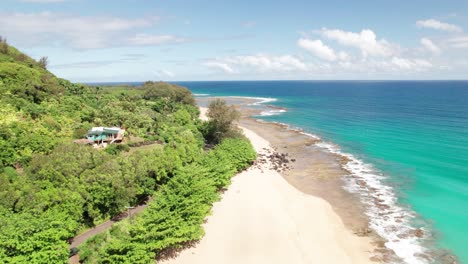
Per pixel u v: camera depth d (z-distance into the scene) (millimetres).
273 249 35375
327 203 47781
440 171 59750
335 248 36031
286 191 52406
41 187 37062
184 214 35938
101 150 52344
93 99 93625
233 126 85750
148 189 45438
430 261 33438
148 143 64312
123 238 31344
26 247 26688
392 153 72938
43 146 47906
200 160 55781
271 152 75812
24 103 65250
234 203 46594
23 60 103688
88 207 37938
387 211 44969
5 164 42438
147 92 133625
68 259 31484
